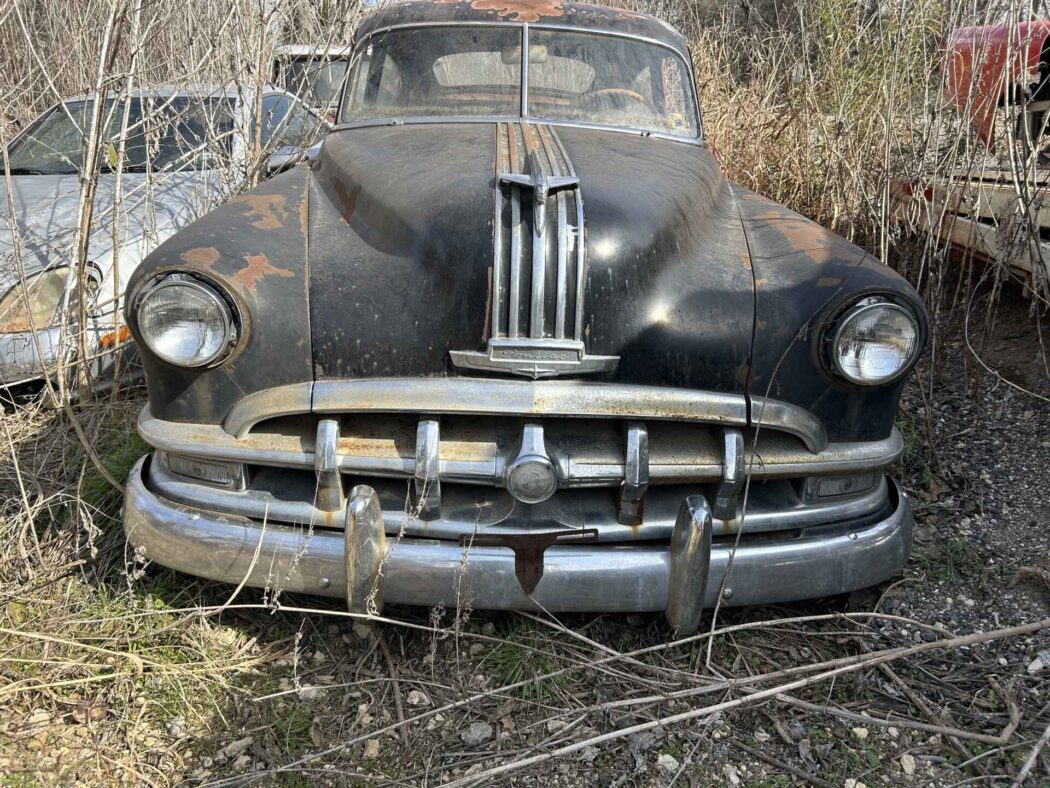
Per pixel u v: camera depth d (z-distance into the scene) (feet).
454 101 10.25
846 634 7.77
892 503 7.79
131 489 7.46
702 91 17.75
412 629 7.68
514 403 6.58
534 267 6.63
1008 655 7.72
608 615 8.00
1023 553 9.12
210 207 12.76
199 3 13.79
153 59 13.89
